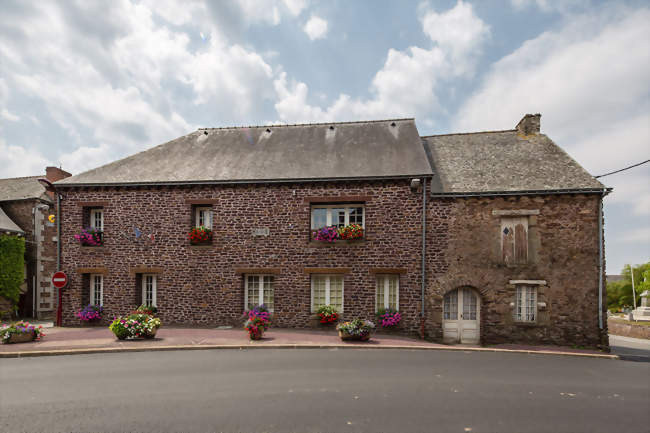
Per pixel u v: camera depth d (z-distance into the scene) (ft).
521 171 37.83
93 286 40.57
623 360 28.96
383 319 35.45
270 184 38.37
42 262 57.00
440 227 36.09
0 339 29.73
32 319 54.54
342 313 37.01
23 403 16.34
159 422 14.26
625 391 19.71
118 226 39.91
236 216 38.68
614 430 14.39
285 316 37.24
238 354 26.81
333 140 44.86
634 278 156.25
